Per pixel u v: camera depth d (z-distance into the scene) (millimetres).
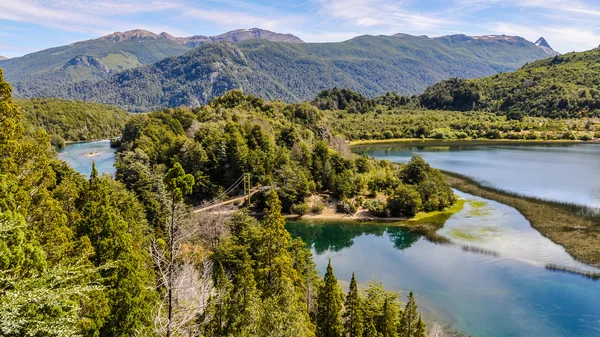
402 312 45719
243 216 64500
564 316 50781
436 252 75000
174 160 103500
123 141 157250
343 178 108625
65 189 45500
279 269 45000
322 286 42906
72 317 19547
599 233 79312
